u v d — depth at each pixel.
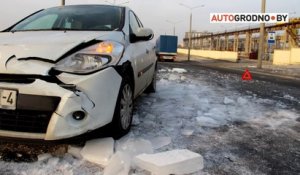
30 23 4.10
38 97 2.58
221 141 3.56
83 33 3.39
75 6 4.53
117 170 2.56
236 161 3.00
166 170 2.53
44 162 2.72
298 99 6.98
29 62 2.69
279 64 34.81
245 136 3.81
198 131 3.88
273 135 3.91
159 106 5.14
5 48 2.82
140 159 2.66
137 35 4.00
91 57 2.87
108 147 2.92
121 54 3.25
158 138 3.46
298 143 3.65
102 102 2.87
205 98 6.21
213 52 55.19
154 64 5.95
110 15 4.14
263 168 2.88
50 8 4.61
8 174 2.49
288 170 2.87
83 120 2.75
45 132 2.62
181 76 10.82
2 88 2.61
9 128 2.65
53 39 3.06
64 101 2.59
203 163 2.88
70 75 2.71
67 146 3.04
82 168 2.65
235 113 5.02
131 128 3.81
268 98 6.89
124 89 3.44
